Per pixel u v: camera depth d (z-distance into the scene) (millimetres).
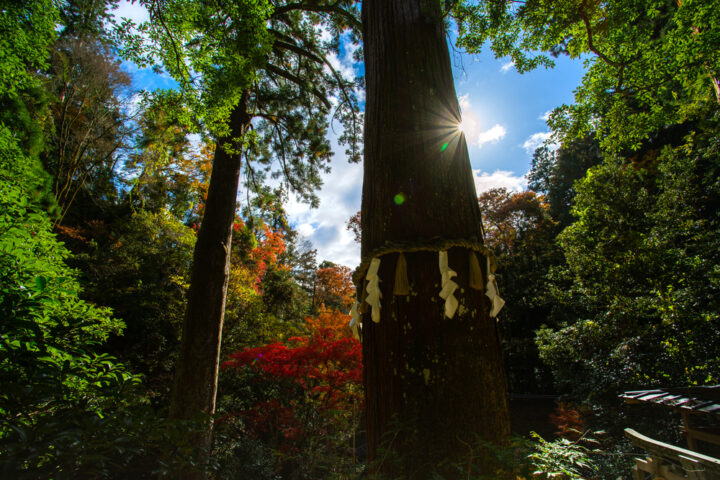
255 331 11969
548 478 1339
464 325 1570
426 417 1438
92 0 4414
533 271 17297
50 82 12039
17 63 4770
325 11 8172
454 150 1962
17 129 7469
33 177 3824
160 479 1530
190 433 1739
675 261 7652
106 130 14398
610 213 8812
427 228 1716
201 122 4609
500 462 1312
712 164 8562
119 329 3590
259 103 9945
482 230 1906
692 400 4531
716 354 6379
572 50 5867
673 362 6914
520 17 4688
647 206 8688
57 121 13633
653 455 3129
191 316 5879
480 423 1437
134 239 13008
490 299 1714
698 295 6836
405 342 1566
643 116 5656
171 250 13195
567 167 20516
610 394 7684
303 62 9836
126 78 13930
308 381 7812
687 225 7820
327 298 27609
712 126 8234
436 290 1612
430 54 2205
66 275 3002
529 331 16594
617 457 5328
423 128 1958
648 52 5234
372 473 1469
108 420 1358
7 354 1626
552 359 9602
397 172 1885
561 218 19422
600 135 6129
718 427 5270
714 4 4336
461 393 1463
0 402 1372
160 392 9773
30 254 2500
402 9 2324
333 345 7242
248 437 7336
